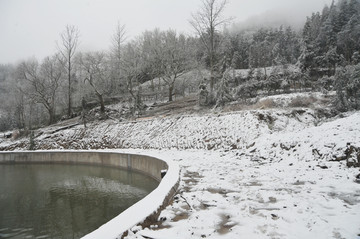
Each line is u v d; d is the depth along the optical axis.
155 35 54.12
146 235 4.18
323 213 4.88
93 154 22.83
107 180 17.36
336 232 4.01
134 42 51.16
